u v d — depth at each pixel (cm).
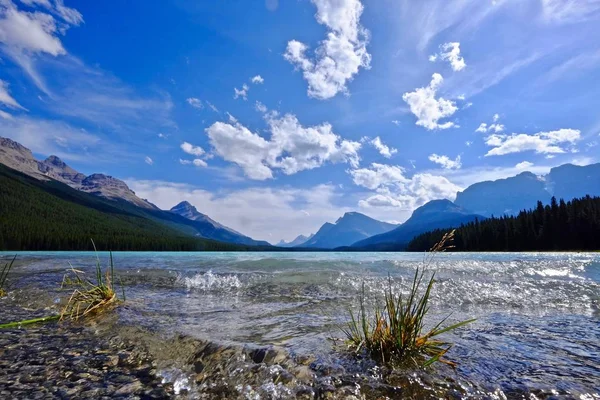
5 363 356
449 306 675
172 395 284
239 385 300
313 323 526
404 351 371
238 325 516
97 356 382
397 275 1088
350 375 315
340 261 1608
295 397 277
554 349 392
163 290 893
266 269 1322
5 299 759
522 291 814
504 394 275
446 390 284
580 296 764
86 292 691
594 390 279
